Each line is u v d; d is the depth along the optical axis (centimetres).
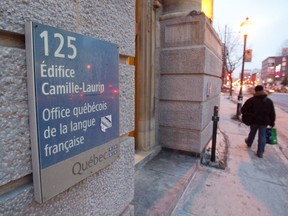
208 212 259
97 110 115
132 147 160
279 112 1305
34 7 82
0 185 75
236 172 377
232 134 661
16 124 79
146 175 329
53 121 88
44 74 83
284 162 431
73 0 99
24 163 83
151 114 406
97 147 116
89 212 119
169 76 420
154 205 248
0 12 72
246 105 491
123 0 138
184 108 414
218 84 614
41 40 81
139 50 382
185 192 303
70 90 96
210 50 441
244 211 263
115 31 132
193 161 390
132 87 154
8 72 75
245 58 1080
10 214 79
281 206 276
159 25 415
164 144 443
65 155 95
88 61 106
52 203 95
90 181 118
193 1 418
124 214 154
